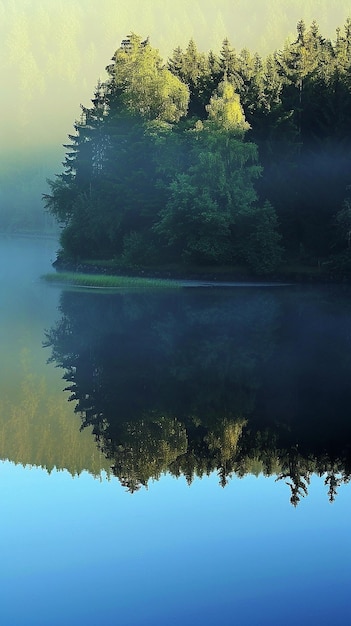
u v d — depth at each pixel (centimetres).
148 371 3161
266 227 6919
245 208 6856
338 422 2406
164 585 1442
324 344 3753
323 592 1415
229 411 2544
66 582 1456
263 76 8294
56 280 6775
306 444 2209
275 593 1410
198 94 8219
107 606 1377
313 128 7550
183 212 6900
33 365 3262
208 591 1423
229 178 6938
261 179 7362
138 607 1367
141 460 2077
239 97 7500
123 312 4947
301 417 2477
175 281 6762
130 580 1454
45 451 2134
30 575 1477
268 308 5119
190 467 2017
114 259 7625
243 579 1452
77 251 8112
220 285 6675
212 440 2241
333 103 7350
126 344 3766
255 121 7469
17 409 2570
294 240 7388
